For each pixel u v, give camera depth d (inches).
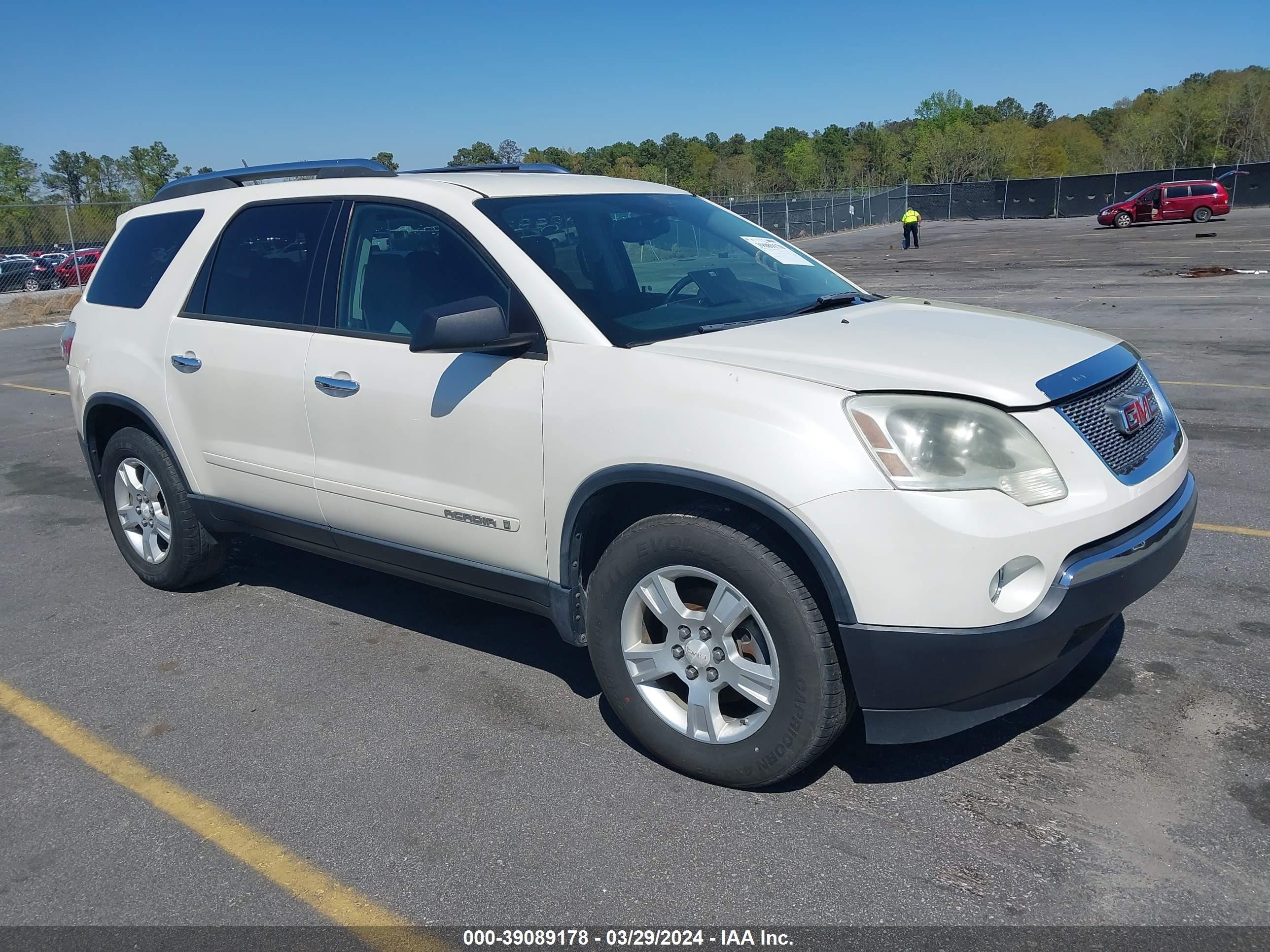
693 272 150.0
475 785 126.6
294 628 179.3
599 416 121.3
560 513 127.6
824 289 160.6
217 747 139.3
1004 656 106.6
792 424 108.1
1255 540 198.5
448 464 138.4
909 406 108.3
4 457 339.0
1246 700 137.1
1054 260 971.9
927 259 1115.9
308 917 104.8
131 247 194.5
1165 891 101.3
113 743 142.1
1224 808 113.9
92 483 298.7
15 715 151.7
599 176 172.1
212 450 173.8
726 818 117.3
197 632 179.3
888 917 99.9
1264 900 99.4
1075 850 108.3
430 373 138.9
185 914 106.2
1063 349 124.1
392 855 113.7
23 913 107.5
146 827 121.9
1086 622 110.4
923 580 104.1
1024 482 107.9
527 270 132.6
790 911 101.4
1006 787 120.3
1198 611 166.2
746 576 112.6
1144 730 131.1
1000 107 6225.4
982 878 104.7
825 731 113.7
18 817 125.3
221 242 173.5
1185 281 684.1
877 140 4505.4
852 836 112.6
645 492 125.3
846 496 105.0
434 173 168.9
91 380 191.8
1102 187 2181.3
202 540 188.4
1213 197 1469.0
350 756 135.2
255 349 161.9
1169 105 3216.0
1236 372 367.2
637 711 127.4
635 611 125.0
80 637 179.8
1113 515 111.6
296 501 161.6
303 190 162.9
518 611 183.2
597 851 112.3
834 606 106.7
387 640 172.4
